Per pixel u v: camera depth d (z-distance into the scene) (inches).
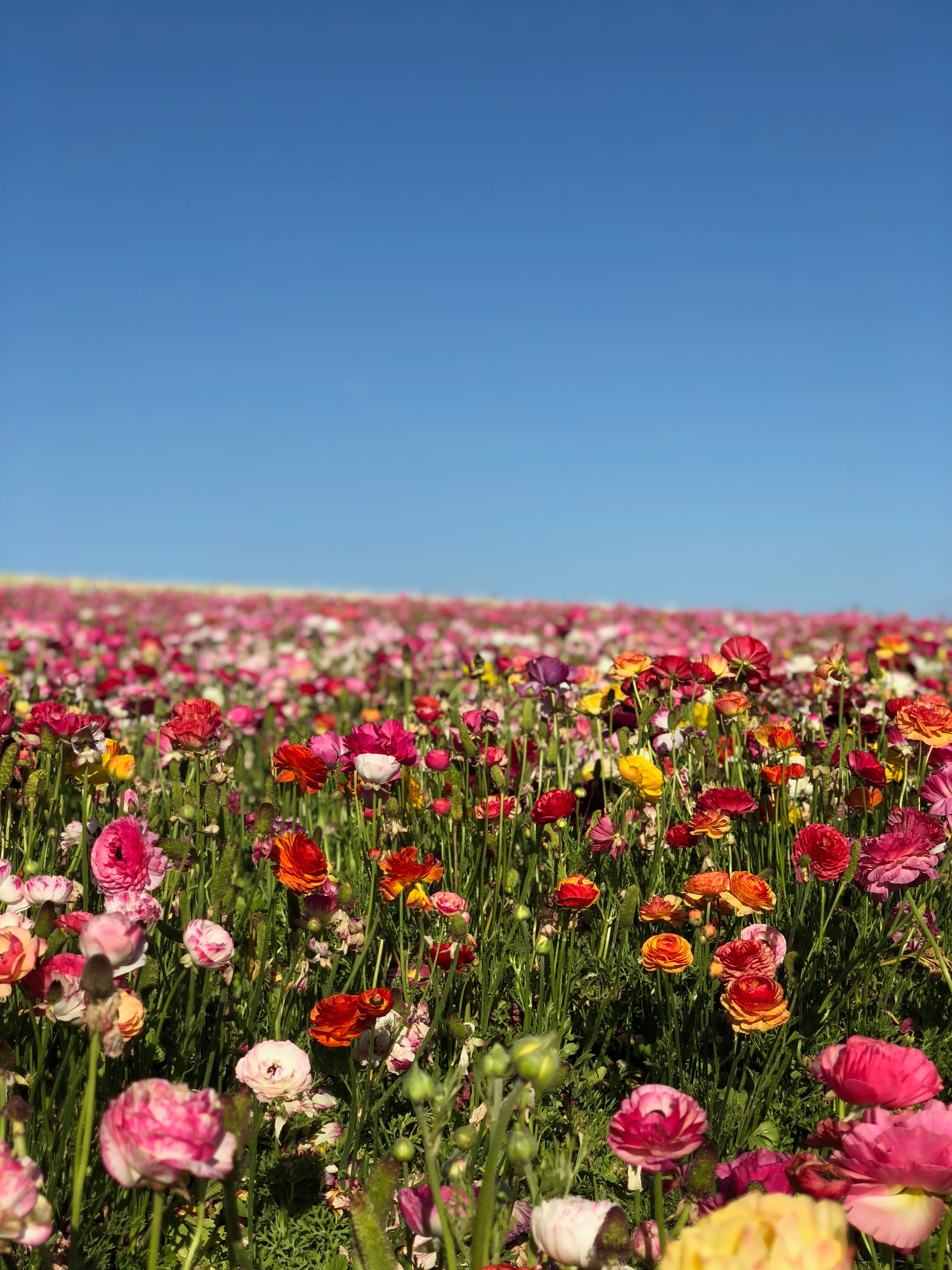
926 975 118.9
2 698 137.7
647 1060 112.0
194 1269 87.3
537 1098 75.9
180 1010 104.2
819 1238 47.4
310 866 100.9
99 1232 86.6
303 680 311.6
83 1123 69.3
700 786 143.9
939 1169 56.2
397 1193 80.5
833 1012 111.9
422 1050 97.7
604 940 124.0
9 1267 70.2
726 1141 98.9
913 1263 75.6
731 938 119.0
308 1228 91.6
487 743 147.3
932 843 105.8
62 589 984.9
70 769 127.6
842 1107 71.6
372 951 121.8
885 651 255.3
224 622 540.4
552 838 136.8
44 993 81.1
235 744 134.8
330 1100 99.0
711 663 159.3
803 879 123.3
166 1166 54.2
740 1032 99.3
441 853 141.5
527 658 192.4
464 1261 71.5
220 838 119.0
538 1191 66.8
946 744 126.2
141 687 215.0
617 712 170.6
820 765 142.6
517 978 122.6
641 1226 64.8
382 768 119.2
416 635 518.3
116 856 92.8
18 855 123.2
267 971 110.7
